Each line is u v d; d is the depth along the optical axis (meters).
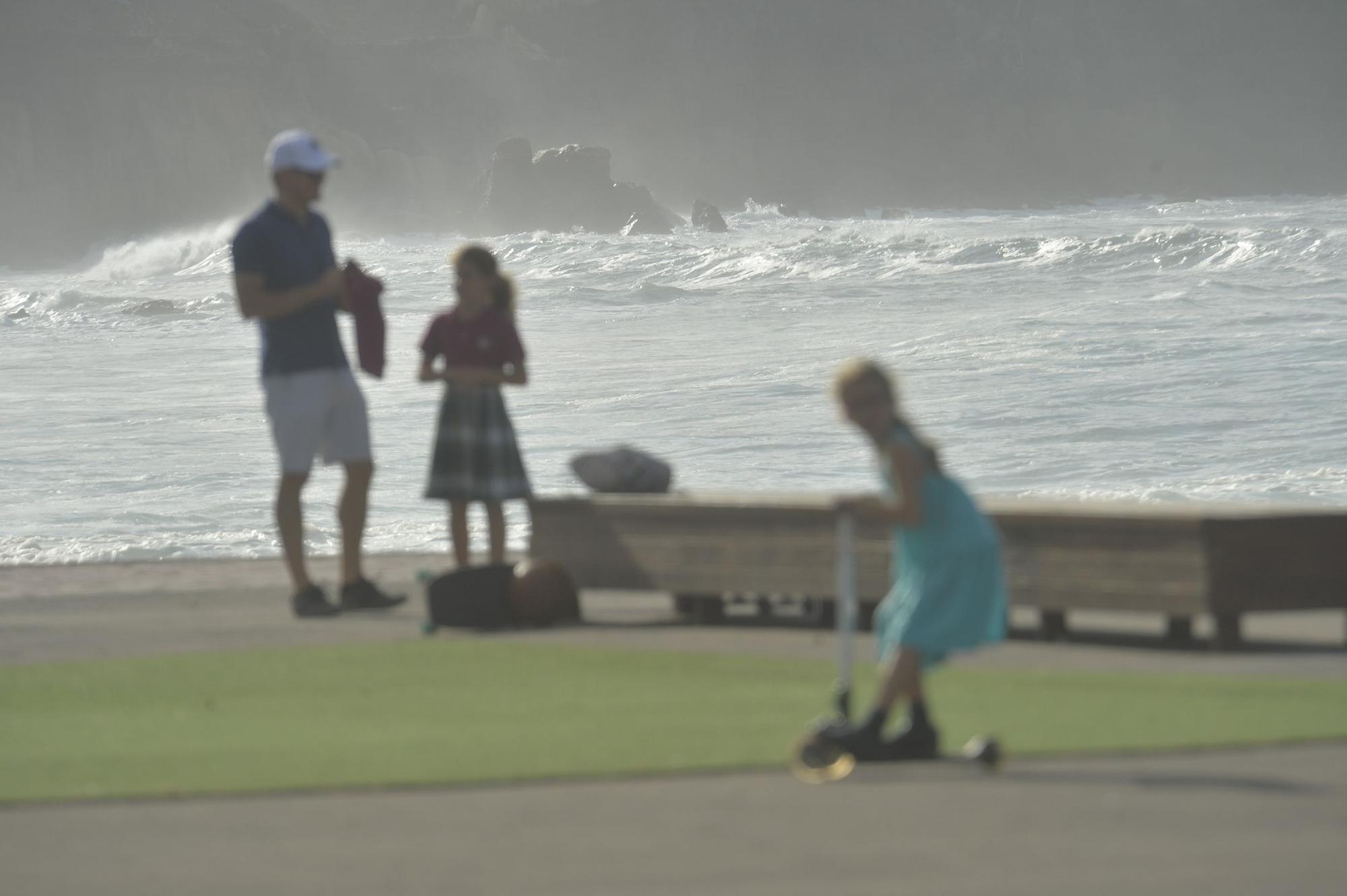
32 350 165.88
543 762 21.33
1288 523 30.22
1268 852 16.52
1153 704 24.83
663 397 104.81
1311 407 87.25
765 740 22.62
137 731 24.36
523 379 37.19
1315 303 138.75
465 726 24.11
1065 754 21.31
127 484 77.56
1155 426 84.06
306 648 32.41
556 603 34.72
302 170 36.75
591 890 15.65
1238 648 30.38
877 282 193.38
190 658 31.39
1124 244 190.62
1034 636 32.53
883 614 21.66
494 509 37.44
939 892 15.38
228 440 93.25
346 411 37.38
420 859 16.84
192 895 15.73
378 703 26.30
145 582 43.91
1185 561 29.95
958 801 18.94
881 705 20.80
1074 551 31.11
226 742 23.30
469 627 34.47
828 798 19.22
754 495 36.00
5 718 25.55
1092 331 125.75
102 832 18.27
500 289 36.97
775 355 127.06
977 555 20.95
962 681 27.30
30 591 42.28
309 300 36.22
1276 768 20.27
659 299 191.88
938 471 21.25
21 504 72.62
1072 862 16.27
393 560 47.97
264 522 65.81
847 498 21.08
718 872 16.16
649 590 35.41
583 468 37.06
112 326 197.62
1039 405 92.38
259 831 18.11
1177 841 16.98
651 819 18.33
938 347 123.25
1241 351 109.56
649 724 23.94
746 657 30.39
